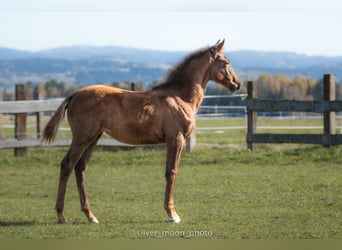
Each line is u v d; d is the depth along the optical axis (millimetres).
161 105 11172
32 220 11109
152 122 11055
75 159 10844
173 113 11203
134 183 15555
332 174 16094
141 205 12672
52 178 16516
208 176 16219
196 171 17156
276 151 19406
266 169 17250
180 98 11492
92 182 15758
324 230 10156
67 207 12602
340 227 10391
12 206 12672
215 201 12930
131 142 11203
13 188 15039
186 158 19109
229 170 17219
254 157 18812
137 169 17906
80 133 10820
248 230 10148
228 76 12242
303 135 19250
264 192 13844
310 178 15578
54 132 10984
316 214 11430
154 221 10977
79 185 11031
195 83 11789
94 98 10867
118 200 13352
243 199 13078
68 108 11008
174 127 11164
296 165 17688
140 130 11016
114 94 11000
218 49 12172
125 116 10898
